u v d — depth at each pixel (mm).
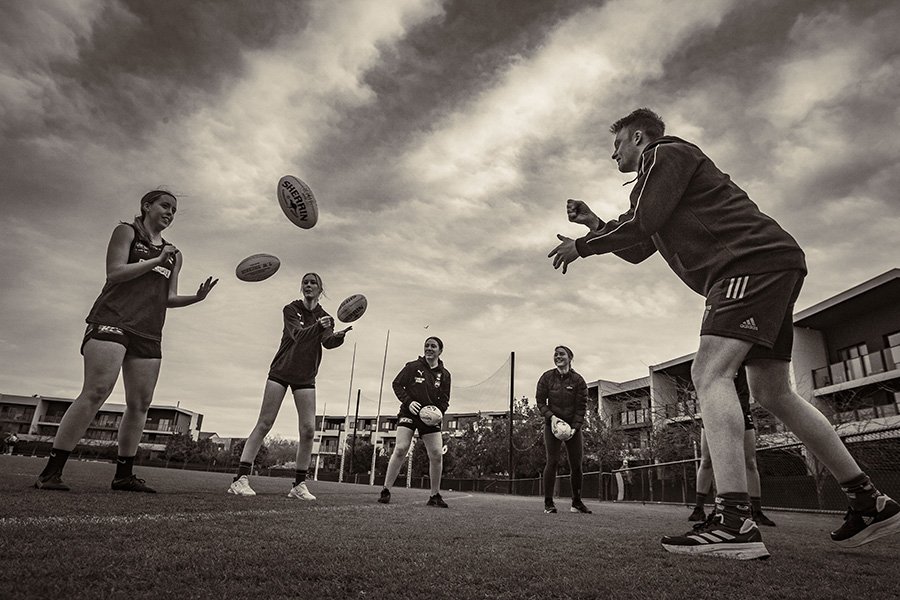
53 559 1263
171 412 73875
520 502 8578
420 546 1963
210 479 8953
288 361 5176
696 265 2447
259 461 67688
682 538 2145
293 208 5238
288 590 1150
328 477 62062
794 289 2334
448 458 44156
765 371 2404
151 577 1175
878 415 22984
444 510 4609
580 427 6328
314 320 5438
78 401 3471
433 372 5926
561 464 30984
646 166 2590
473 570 1513
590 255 2699
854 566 1912
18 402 67938
